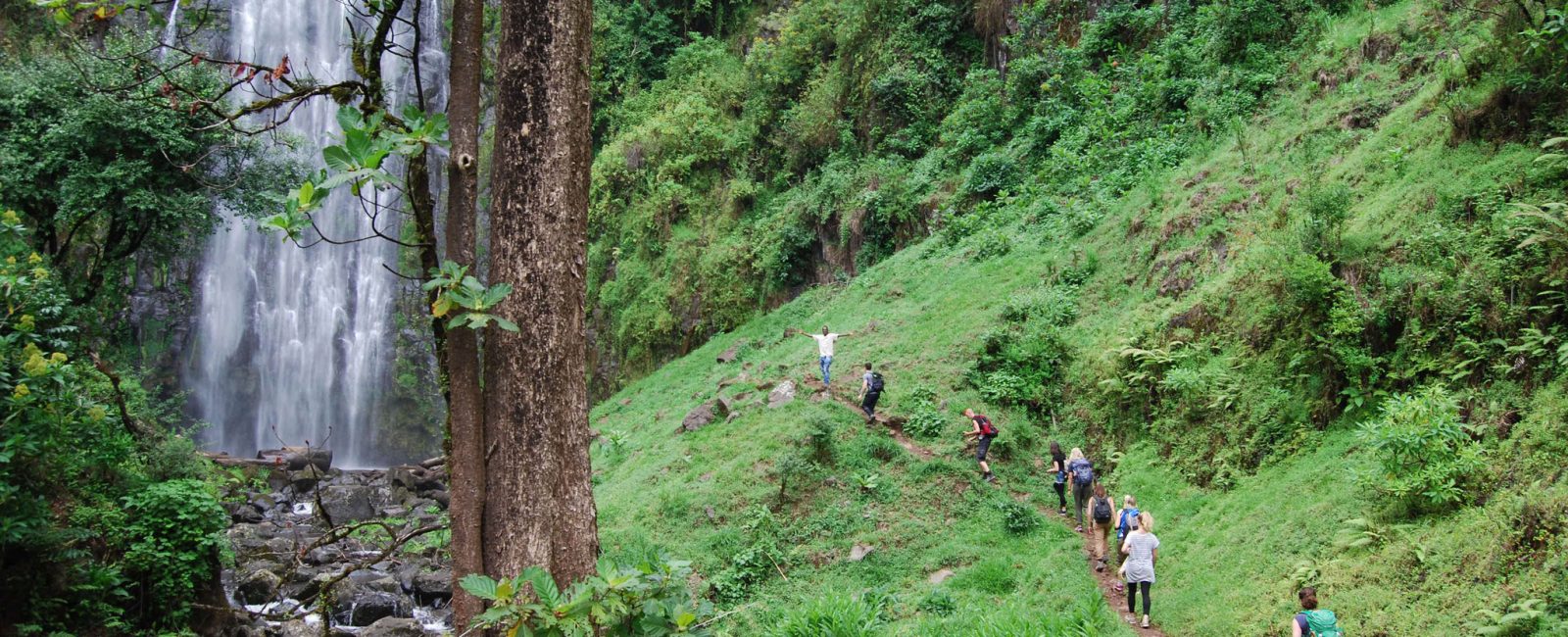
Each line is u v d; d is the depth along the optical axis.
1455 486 9.63
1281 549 10.70
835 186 28.14
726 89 34.31
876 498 15.00
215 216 17.34
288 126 32.94
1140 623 10.81
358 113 4.72
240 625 12.18
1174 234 17.66
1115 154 22.14
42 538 8.88
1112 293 18.22
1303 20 20.88
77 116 14.23
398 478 23.30
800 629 11.04
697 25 39.00
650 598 4.36
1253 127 19.22
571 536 5.53
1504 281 10.74
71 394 9.32
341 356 32.88
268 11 33.31
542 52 5.74
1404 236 12.40
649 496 16.08
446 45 37.59
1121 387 15.50
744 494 15.38
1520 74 12.46
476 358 5.61
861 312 23.33
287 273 32.22
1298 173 16.33
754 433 17.34
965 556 13.38
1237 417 13.34
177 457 11.74
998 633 10.20
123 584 10.10
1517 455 9.40
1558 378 9.70
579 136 5.89
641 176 33.25
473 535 5.44
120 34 15.76
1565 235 10.32
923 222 25.95
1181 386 14.21
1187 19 23.64
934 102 28.78
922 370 18.42
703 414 19.17
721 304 28.98
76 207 14.34
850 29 30.66
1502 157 12.17
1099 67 25.36
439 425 33.75
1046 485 15.25
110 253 15.94
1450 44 16.42
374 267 34.00
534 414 5.51
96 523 9.97
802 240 28.44
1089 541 13.21
